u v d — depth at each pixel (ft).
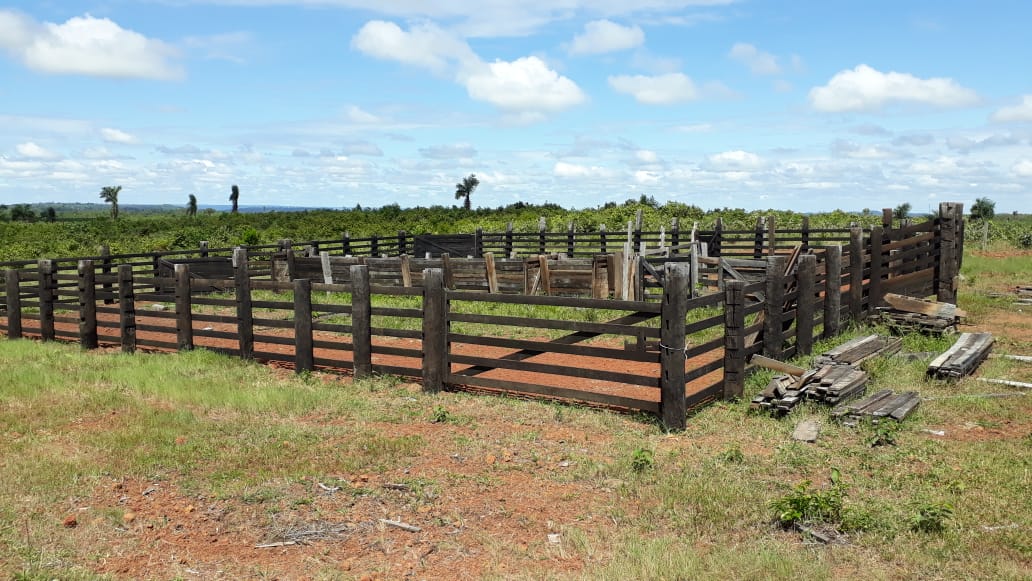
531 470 22.40
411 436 25.52
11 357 39.19
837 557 16.55
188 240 123.65
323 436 25.58
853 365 31.60
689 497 19.92
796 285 36.58
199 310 57.93
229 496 20.21
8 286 47.29
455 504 19.81
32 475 21.57
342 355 40.04
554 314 51.85
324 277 65.31
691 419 27.32
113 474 21.85
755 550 16.83
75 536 17.87
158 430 25.81
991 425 26.18
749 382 31.14
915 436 24.97
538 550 17.17
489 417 28.04
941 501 19.21
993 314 51.01
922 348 38.75
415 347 42.01
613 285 58.29
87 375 34.47
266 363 37.81
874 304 46.24
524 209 201.36
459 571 16.25
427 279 31.22
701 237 82.94
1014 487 20.11
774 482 21.08
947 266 51.55
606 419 27.50
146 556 16.96
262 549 17.30
